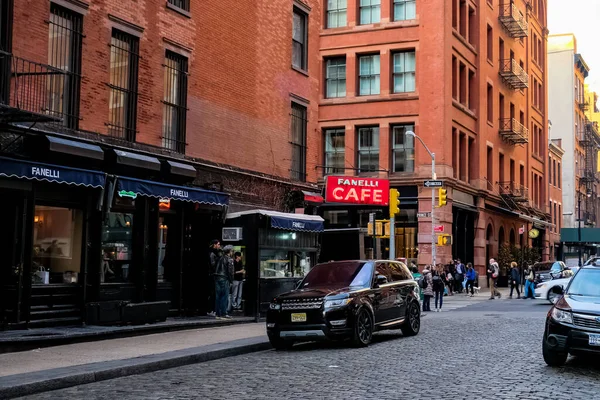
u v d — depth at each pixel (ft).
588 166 267.18
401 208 129.90
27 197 47.01
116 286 54.95
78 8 51.93
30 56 47.75
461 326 61.98
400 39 131.54
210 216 66.90
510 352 42.96
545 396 28.32
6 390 29.09
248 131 72.64
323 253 97.91
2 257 46.52
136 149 56.44
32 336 42.75
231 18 70.49
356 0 135.95
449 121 129.70
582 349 34.40
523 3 184.24
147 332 51.65
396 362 39.19
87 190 52.65
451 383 31.65
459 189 134.21
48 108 49.52
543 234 202.59
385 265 54.19
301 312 46.21
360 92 135.85
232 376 35.19
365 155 134.41
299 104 82.79
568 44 247.50
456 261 127.44
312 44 86.33
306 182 83.46
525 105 186.19
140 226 57.67
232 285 65.98
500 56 165.89
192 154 64.08
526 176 185.57
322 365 38.60
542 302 101.60
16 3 46.85
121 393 30.42
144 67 58.65
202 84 65.87
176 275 61.98
